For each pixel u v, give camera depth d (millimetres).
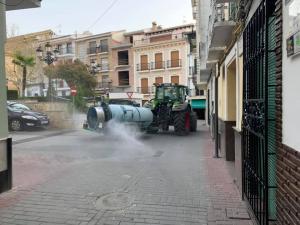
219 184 6469
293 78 3162
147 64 46625
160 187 6250
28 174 7312
